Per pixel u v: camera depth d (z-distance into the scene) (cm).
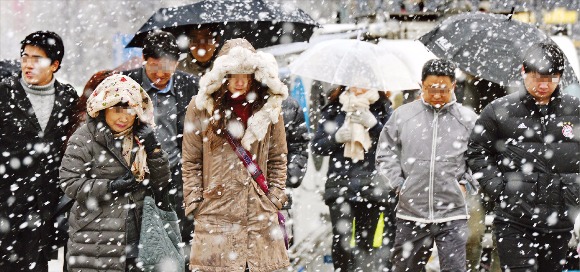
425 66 1599
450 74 1583
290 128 1639
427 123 1603
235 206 1390
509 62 1908
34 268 1526
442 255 1590
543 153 1484
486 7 2567
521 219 1491
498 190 1502
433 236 1599
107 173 1372
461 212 1592
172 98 1577
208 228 1391
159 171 1382
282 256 1416
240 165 1391
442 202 1584
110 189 1356
